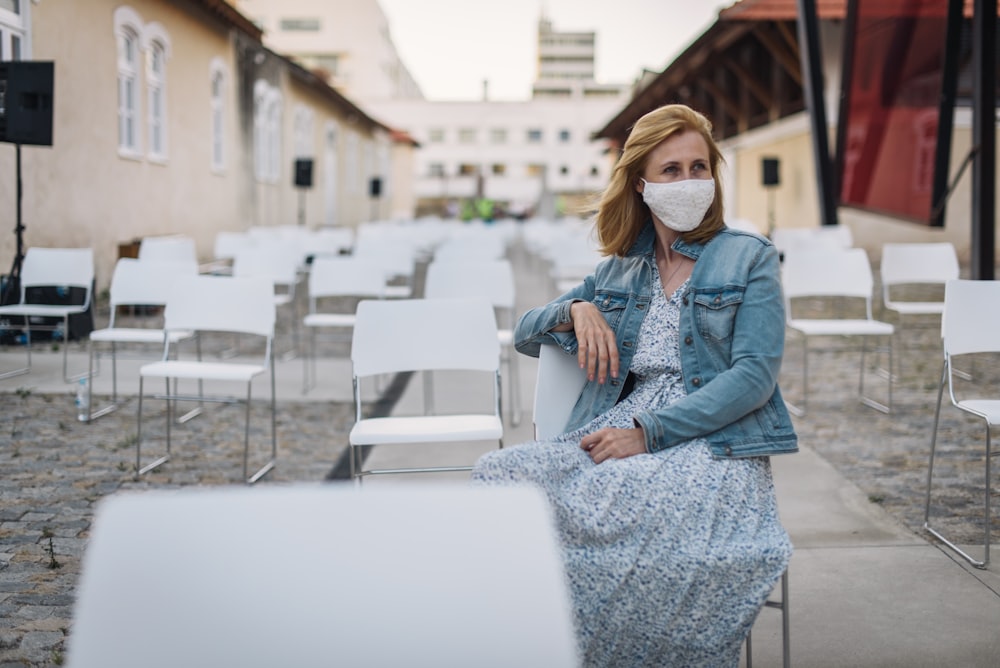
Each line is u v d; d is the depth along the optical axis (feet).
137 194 45.44
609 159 182.19
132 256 40.63
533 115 196.13
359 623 3.34
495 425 12.02
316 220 90.63
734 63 80.48
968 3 50.34
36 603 10.41
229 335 32.37
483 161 196.54
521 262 70.03
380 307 12.69
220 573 3.32
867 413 20.47
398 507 3.44
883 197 32.24
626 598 7.00
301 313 38.11
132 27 44.21
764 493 7.64
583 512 6.96
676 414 7.59
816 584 10.89
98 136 40.81
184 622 3.28
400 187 156.04
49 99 27.55
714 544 7.12
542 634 3.36
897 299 41.57
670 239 8.61
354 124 112.16
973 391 22.59
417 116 195.21
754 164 86.48
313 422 19.77
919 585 10.85
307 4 196.24
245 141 65.05
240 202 63.87
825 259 21.61
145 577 3.29
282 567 3.35
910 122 30.27
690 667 7.11
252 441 18.12
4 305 28.94
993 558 11.67
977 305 12.91
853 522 13.12
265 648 3.30
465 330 12.81
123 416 20.10
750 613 7.06
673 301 8.45
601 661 7.05
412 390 22.90
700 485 7.28
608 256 9.11
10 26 33.40
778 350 7.90
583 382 9.21
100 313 36.76
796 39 66.85
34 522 13.12
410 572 3.39
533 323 9.09
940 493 14.51
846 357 27.91
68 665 3.23
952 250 24.76
